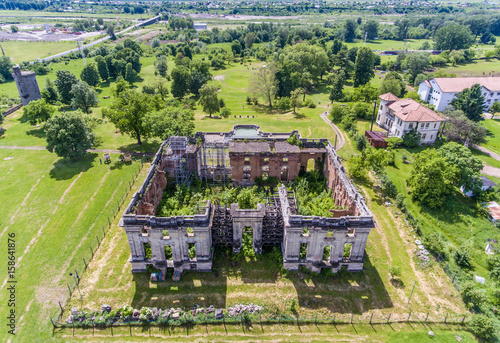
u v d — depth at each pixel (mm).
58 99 124875
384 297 47750
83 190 72438
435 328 43688
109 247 56469
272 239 55000
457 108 108625
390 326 43875
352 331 43156
